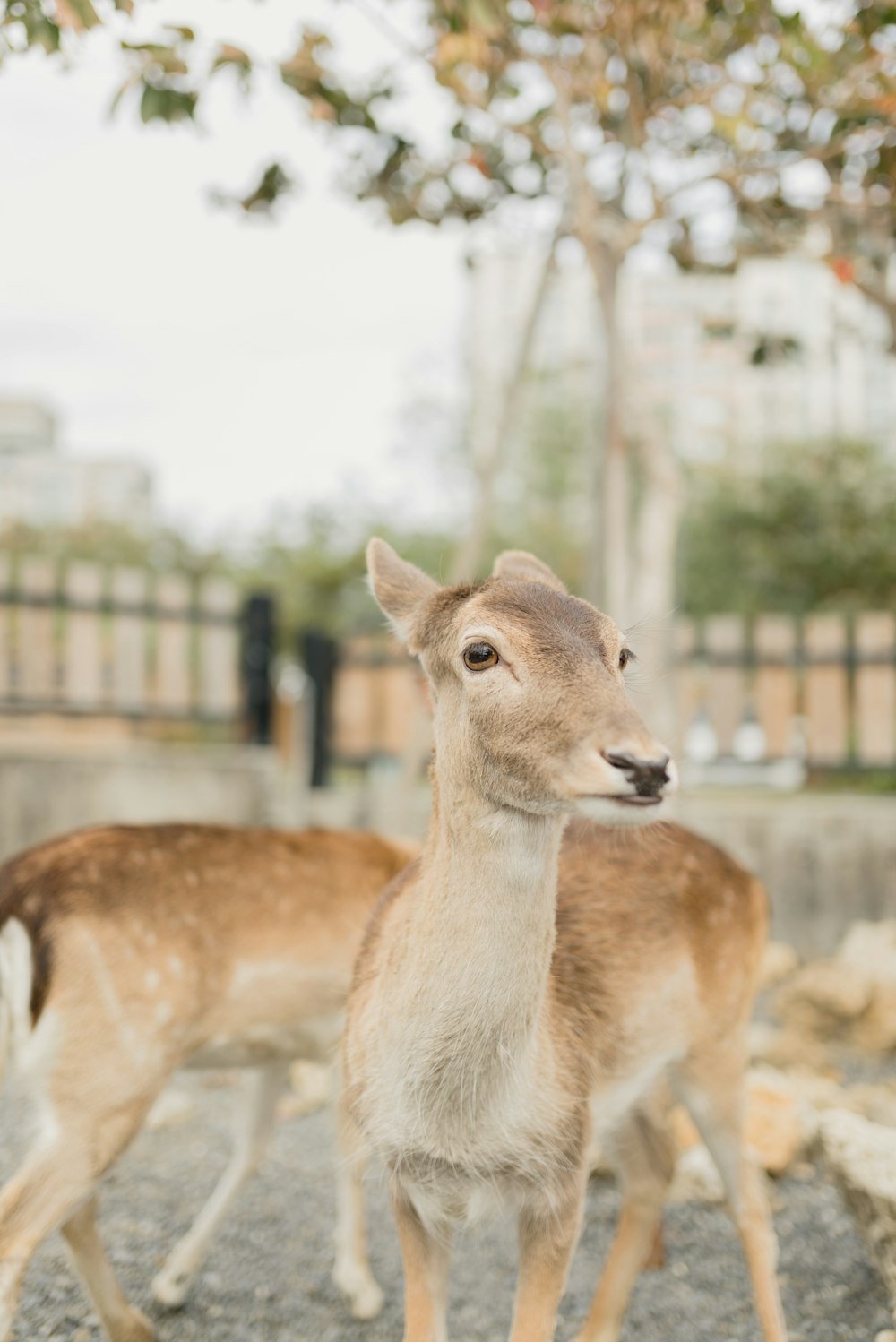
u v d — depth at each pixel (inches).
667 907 125.7
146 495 1333.7
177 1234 152.6
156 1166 176.2
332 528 1223.5
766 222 238.4
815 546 742.5
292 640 1099.9
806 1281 139.6
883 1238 128.1
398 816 318.3
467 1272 145.1
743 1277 141.9
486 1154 97.3
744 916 135.6
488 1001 92.4
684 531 780.0
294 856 145.5
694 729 332.8
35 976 124.0
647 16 213.6
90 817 309.0
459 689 94.3
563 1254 101.4
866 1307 132.6
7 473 1301.7
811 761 329.1
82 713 328.8
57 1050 123.1
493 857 91.9
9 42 156.4
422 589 107.1
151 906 131.5
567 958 114.7
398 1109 96.9
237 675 349.7
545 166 267.4
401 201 270.5
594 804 82.4
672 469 287.7
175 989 130.6
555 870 95.1
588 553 284.0
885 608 740.7
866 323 327.6
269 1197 166.4
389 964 99.2
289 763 425.7
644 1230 128.7
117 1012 126.0
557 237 274.1
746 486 785.6
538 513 1068.5
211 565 1192.2
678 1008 124.8
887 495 758.5
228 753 353.1
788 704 331.6
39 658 324.8
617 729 81.7
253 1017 139.0
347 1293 136.9
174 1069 133.0
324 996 141.9
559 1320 134.5
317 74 210.2
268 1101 145.7
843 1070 218.4
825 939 306.3
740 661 333.7
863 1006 229.1
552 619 90.6
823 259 231.0
